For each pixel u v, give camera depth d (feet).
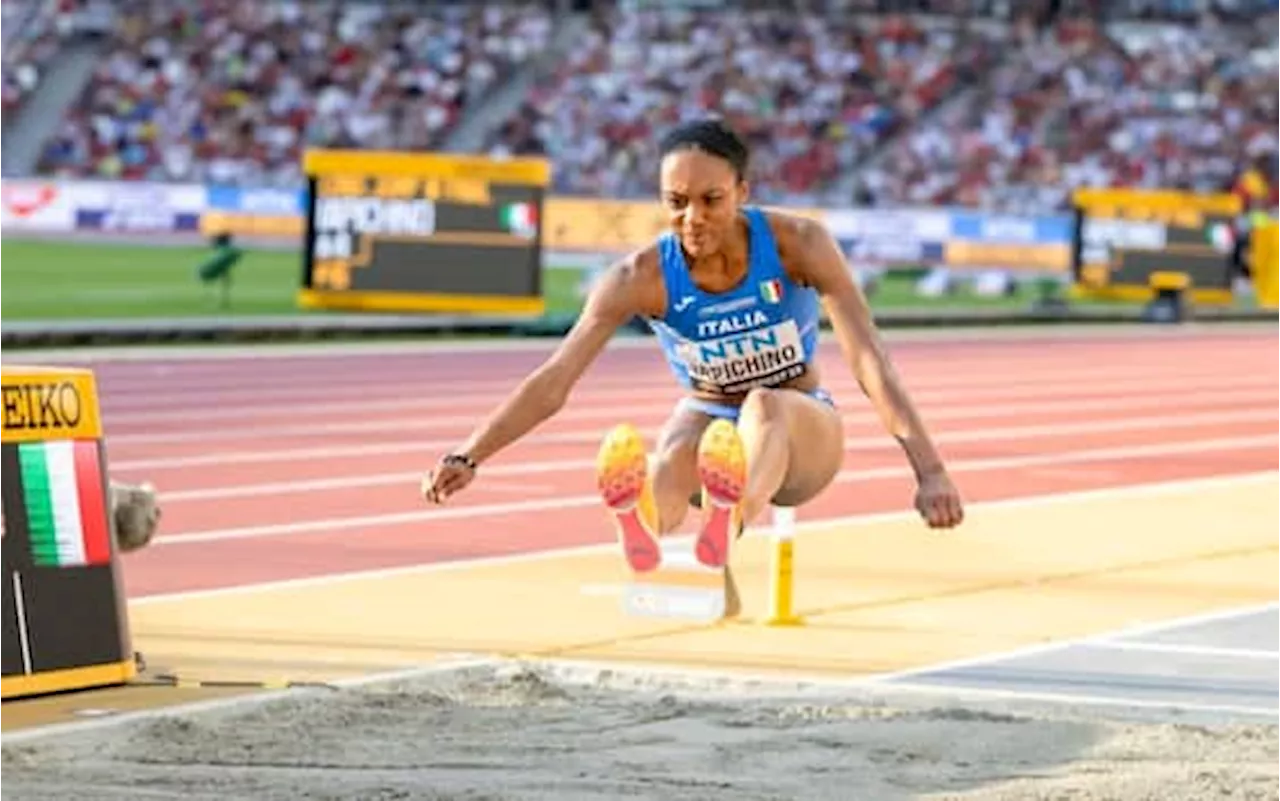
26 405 58.44
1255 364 200.75
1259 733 53.42
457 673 60.80
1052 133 367.25
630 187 361.71
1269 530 96.53
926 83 374.22
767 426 50.49
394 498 101.65
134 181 341.00
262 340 190.39
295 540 88.28
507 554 85.20
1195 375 188.03
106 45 376.48
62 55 373.40
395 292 202.28
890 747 51.26
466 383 160.97
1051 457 125.39
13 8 374.63
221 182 355.77
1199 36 384.27
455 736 52.47
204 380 157.99
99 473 59.88
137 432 127.24
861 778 48.01
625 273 51.42
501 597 75.10
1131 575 82.79
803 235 51.21
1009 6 386.73
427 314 207.41
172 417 135.23
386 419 136.77
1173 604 76.54
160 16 380.37
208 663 63.00
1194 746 51.80
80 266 277.64
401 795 45.34
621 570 81.30
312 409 141.59
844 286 50.52
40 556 58.18
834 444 52.49
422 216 202.28
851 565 83.41
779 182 360.89
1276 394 172.45
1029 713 56.08
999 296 279.28
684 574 48.62
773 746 51.34
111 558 59.82
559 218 291.79
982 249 278.87
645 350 193.57
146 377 158.81
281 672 61.67
